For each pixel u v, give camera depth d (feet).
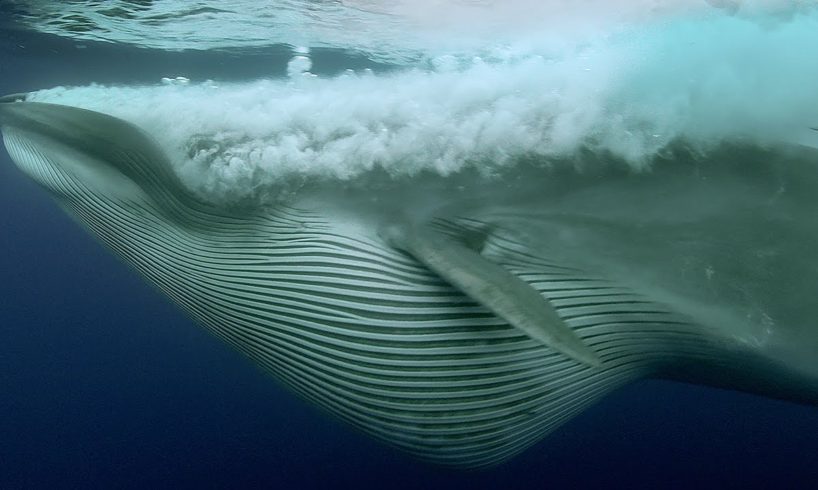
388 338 15.14
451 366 15.06
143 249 19.99
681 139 15.61
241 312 17.72
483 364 15.02
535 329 11.57
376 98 18.21
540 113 16.67
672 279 15.11
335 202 16.25
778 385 16.15
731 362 15.76
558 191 15.72
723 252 14.98
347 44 32.12
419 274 14.83
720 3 20.25
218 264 17.84
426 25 28.09
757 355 15.30
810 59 17.35
